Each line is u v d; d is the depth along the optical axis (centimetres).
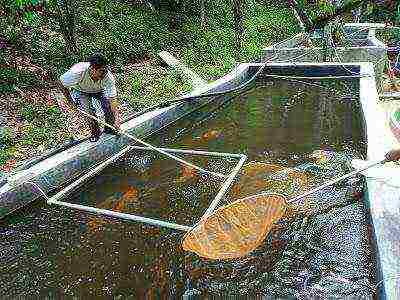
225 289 416
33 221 522
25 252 472
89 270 446
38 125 736
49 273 442
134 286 423
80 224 517
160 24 1380
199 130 809
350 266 428
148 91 964
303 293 403
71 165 600
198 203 559
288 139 746
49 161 589
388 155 473
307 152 691
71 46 938
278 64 1077
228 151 712
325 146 710
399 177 496
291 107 905
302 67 1064
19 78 838
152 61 1179
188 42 1362
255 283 420
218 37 1484
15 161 629
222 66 1253
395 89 1235
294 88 1030
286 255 451
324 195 546
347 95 963
